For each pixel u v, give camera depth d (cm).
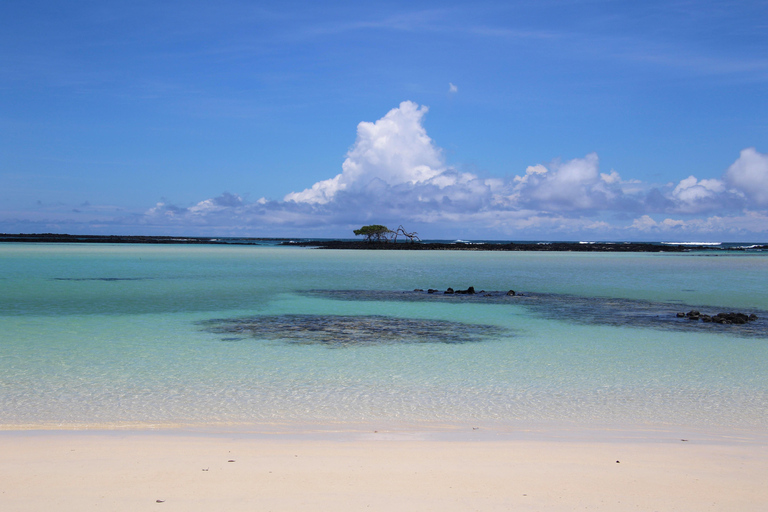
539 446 768
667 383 1234
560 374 1309
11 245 12662
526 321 2177
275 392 1124
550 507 545
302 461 678
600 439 823
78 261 6175
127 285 3506
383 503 546
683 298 3038
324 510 526
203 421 920
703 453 742
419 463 677
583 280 4244
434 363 1420
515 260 7656
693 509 547
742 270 5575
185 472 629
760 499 576
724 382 1244
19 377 1227
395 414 982
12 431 834
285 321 2111
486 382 1228
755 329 2008
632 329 2002
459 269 5516
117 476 612
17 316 2192
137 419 928
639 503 560
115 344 1634
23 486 577
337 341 1712
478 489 590
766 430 903
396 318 2216
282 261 6812
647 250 13112
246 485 589
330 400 1071
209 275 4419
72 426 876
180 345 1627
